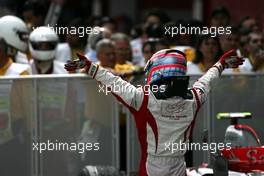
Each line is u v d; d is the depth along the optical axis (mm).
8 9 27359
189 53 19750
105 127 18312
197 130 18469
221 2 32062
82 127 18141
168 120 13602
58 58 21766
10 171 17969
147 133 13711
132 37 27984
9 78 17688
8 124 17797
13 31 19141
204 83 14023
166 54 13750
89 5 39500
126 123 18438
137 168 18562
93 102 18156
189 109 13695
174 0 41031
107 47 19969
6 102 17734
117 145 18375
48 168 18031
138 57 24984
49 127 17969
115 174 15297
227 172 13469
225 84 18438
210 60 19500
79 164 18203
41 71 19516
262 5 30703
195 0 37906
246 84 18500
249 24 25172
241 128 14625
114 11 41344
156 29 22531
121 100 13648
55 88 17938
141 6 41812
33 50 19312
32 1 24156
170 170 13688
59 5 26391
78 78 17984
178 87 13562
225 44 19531
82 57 13562
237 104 18516
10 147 17906
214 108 18453
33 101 17844
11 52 19250
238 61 14234
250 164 13906
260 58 20234
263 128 18531
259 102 18547
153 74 13711
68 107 18031
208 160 18188
